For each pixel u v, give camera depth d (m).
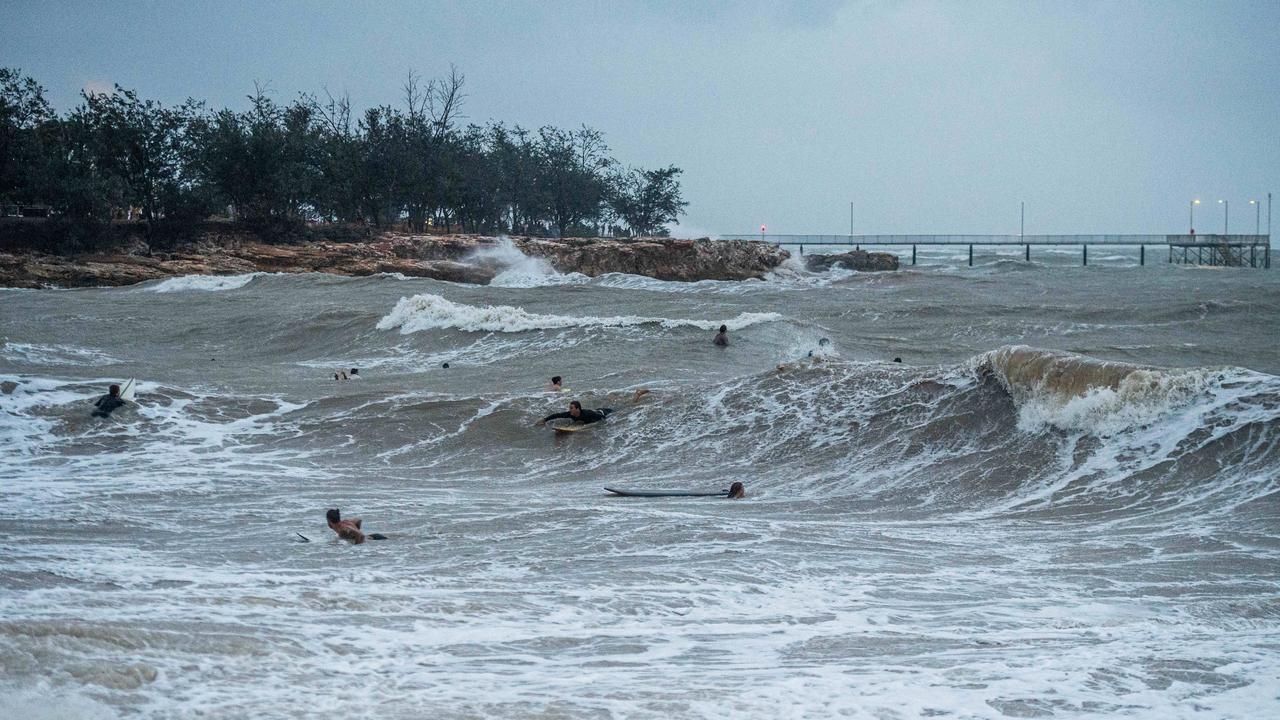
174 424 27.20
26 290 74.06
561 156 156.50
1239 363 40.97
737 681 8.23
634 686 8.03
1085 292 69.12
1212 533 15.56
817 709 7.48
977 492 19.44
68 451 24.77
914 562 14.09
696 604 11.42
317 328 48.31
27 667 7.57
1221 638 9.88
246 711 7.05
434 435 26.23
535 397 28.31
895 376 25.75
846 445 23.02
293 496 19.67
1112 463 19.56
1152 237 131.62
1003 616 11.02
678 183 170.38
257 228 103.12
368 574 12.67
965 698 7.79
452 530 16.25
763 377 27.47
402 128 123.56
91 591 10.85
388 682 8.00
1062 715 7.42
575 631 10.04
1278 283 74.69
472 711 7.23
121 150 98.38
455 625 10.07
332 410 28.31
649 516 17.30
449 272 87.69
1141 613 11.16
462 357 40.66
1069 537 15.88
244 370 38.34
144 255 94.69
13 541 14.54
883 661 8.98
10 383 28.70
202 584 11.58
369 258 90.88
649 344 41.12
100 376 35.69
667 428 25.52
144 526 16.34
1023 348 23.66
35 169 94.25
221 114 106.12
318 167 114.06
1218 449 18.91
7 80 102.50
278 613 10.16
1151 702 7.73
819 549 14.88
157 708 7.01
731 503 19.42
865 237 141.25
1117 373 21.19
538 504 18.70
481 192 140.00
